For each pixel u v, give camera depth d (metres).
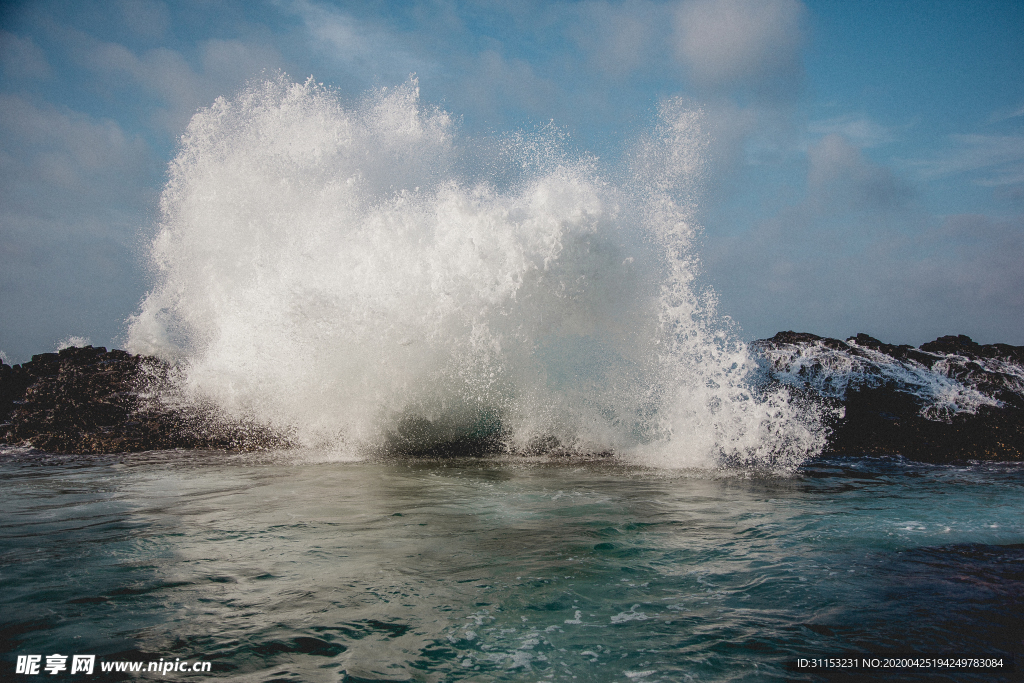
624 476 6.29
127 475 6.16
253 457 7.15
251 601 3.07
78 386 9.44
